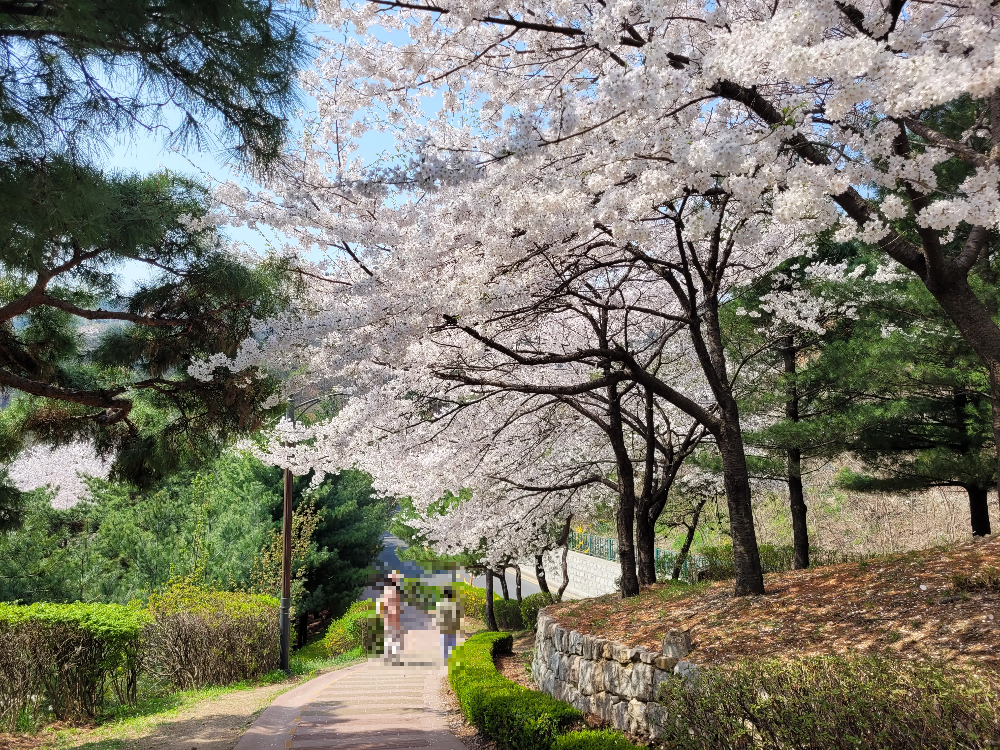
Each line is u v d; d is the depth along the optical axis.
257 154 4.69
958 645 4.52
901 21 4.71
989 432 9.15
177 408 7.75
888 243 5.25
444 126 6.33
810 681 3.79
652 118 4.75
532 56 5.82
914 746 3.11
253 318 6.06
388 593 13.29
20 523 9.95
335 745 6.96
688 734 4.32
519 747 6.38
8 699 8.45
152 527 17.83
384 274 5.68
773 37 3.60
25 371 7.57
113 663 9.17
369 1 4.90
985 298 7.89
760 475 11.23
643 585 10.13
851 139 4.04
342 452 8.14
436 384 8.07
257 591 16.27
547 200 4.90
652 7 3.96
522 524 12.38
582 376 10.60
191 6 3.87
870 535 16.86
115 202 5.20
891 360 8.96
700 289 10.09
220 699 9.86
